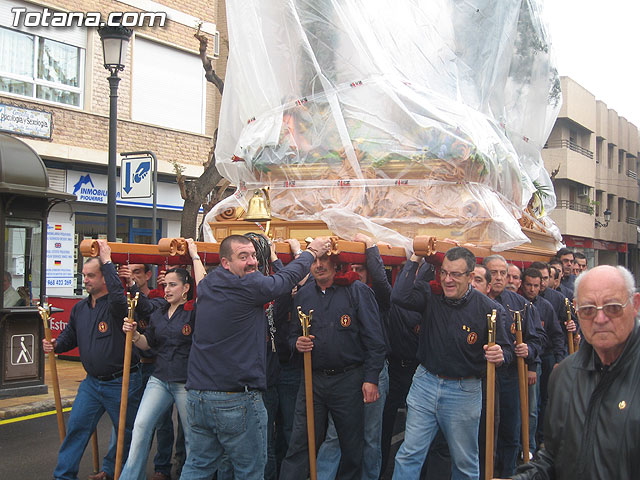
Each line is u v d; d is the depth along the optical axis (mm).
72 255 13750
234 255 3771
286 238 5828
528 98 8289
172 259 4324
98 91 14102
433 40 6234
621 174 43469
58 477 4715
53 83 13453
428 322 4211
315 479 4293
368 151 5660
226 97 6355
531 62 8188
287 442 5086
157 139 15219
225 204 6148
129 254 4285
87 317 4855
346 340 4395
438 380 4133
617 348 2363
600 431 2279
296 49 5840
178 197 15883
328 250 4258
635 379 2258
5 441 6586
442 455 4742
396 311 5250
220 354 3701
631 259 47844
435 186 5559
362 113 5715
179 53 15812
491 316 3980
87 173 13922
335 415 4430
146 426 4375
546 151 33094
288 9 5852
